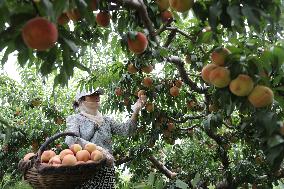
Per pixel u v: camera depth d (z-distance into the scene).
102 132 3.52
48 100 5.64
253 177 4.26
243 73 1.95
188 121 5.25
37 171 2.91
